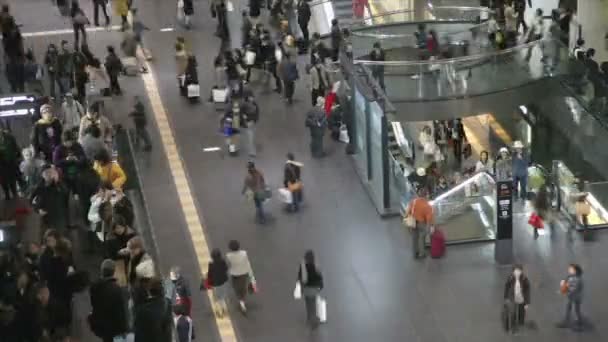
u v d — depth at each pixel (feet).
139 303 100.37
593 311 125.08
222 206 151.02
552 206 147.33
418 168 157.69
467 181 138.82
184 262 137.08
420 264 135.64
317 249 139.64
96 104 151.74
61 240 111.55
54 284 110.83
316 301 122.83
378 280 132.57
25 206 142.41
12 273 108.06
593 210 143.54
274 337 121.60
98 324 102.63
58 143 139.85
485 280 131.75
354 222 145.59
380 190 148.97
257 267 135.95
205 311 126.31
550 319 123.65
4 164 141.38
